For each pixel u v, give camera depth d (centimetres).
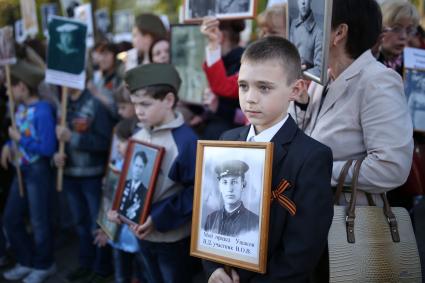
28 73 323
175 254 221
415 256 148
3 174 401
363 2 153
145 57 346
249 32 481
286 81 136
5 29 318
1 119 395
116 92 318
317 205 130
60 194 435
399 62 223
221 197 142
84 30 309
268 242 138
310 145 137
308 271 132
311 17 155
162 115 220
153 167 211
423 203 176
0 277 339
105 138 324
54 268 342
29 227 414
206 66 266
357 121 153
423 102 204
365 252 142
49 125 318
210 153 146
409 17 215
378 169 144
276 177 138
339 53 161
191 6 273
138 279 293
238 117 282
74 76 310
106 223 272
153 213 209
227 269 147
